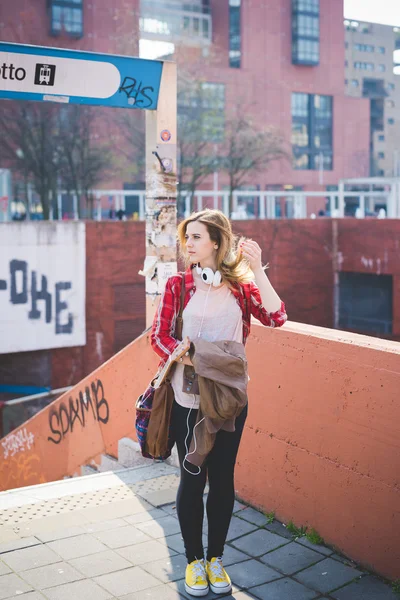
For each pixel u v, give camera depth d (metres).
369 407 3.47
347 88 88.69
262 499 4.26
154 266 5.88
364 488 3.52
